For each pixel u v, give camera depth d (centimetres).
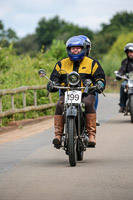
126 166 1577
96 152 1883
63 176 1435
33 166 1616
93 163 1650
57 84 1683
